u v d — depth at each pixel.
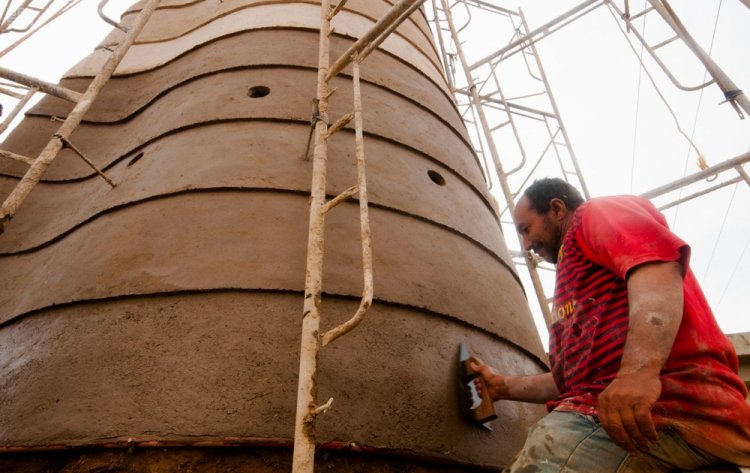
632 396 1.70
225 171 5.36
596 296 2.29
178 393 3.69
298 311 4.23
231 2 9.17
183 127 6.20
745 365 7.46
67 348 4.18
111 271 4.65
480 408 4.09
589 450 1.95
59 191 7.07
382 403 3.92
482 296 5.41
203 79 7.11
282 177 5.32
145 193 5.44
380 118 6.62
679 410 1.91
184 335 4.02
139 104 8.05
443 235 5.71
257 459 3.43
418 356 4.35
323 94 4.32
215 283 4.30
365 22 8.61
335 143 5.85
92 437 3.50
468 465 4.00
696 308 2.14
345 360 4.03
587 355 2.24
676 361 2.02
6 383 4.21
